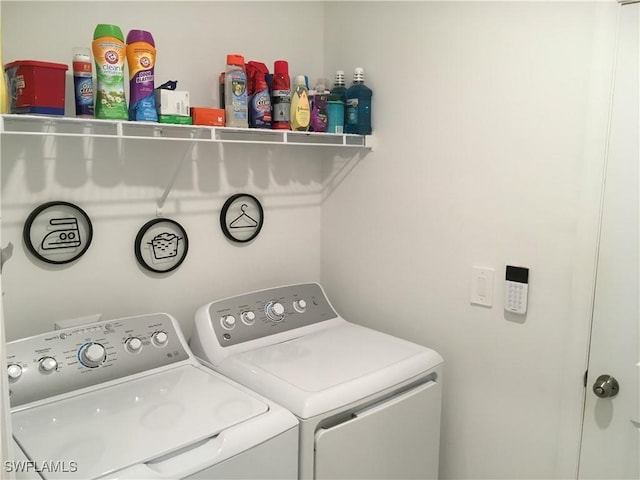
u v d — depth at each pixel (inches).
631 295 54.0
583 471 59.2
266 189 77.6
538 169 58.8
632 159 52.6
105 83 51.6
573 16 54.9
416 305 72.6
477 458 68.0
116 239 63.3
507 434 64.6
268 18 74.7
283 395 52.1
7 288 55.9
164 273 67.9
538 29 57.5
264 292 69.9
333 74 81.1
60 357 52.3
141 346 57.4
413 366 60.4
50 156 57.3
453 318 68.4
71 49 57.6
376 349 64.2
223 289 74.3
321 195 85.1
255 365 58.6
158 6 63.7
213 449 43.5
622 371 55.3
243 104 62.6
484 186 63.6
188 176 68.9
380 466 56.9
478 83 63.0
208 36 68.6
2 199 54.6
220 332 63.3
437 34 66.5
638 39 51.1
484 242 64.2
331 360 60.3
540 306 60.1
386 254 75.9
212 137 59.6
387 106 73.5
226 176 72.7
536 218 59.4
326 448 50.9
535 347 61.0
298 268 83.5
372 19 74.2
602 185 54.4
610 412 56.5
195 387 54.0
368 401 54.6
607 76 52.9
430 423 63.3
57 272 59.2
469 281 66.1
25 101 48.0
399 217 73.5
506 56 60.3
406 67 70.4
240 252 75.7
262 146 76.3
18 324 57.0
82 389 52.1
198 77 68.1
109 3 59.9
